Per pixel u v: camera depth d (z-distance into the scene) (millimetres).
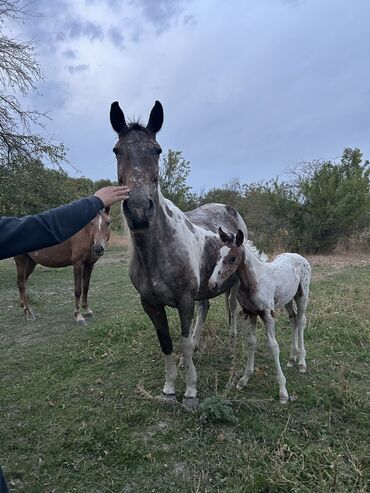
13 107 10273
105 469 2932
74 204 1612
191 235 3760
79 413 3689
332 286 7828
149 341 5246
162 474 2859
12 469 2992
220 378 4211
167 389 3832
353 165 13742
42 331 6266
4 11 9703
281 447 2896
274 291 3771
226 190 17844
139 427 3432
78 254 6492
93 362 4832
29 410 3812
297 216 13133
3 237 1396
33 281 10109
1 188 10039
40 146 10586
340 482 2588
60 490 2764
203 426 3373
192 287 3627
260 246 13086
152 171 3076
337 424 3291
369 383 3961
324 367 4340
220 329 5484
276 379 4070
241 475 2758
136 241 3320
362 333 5062
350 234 13555
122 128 3324
